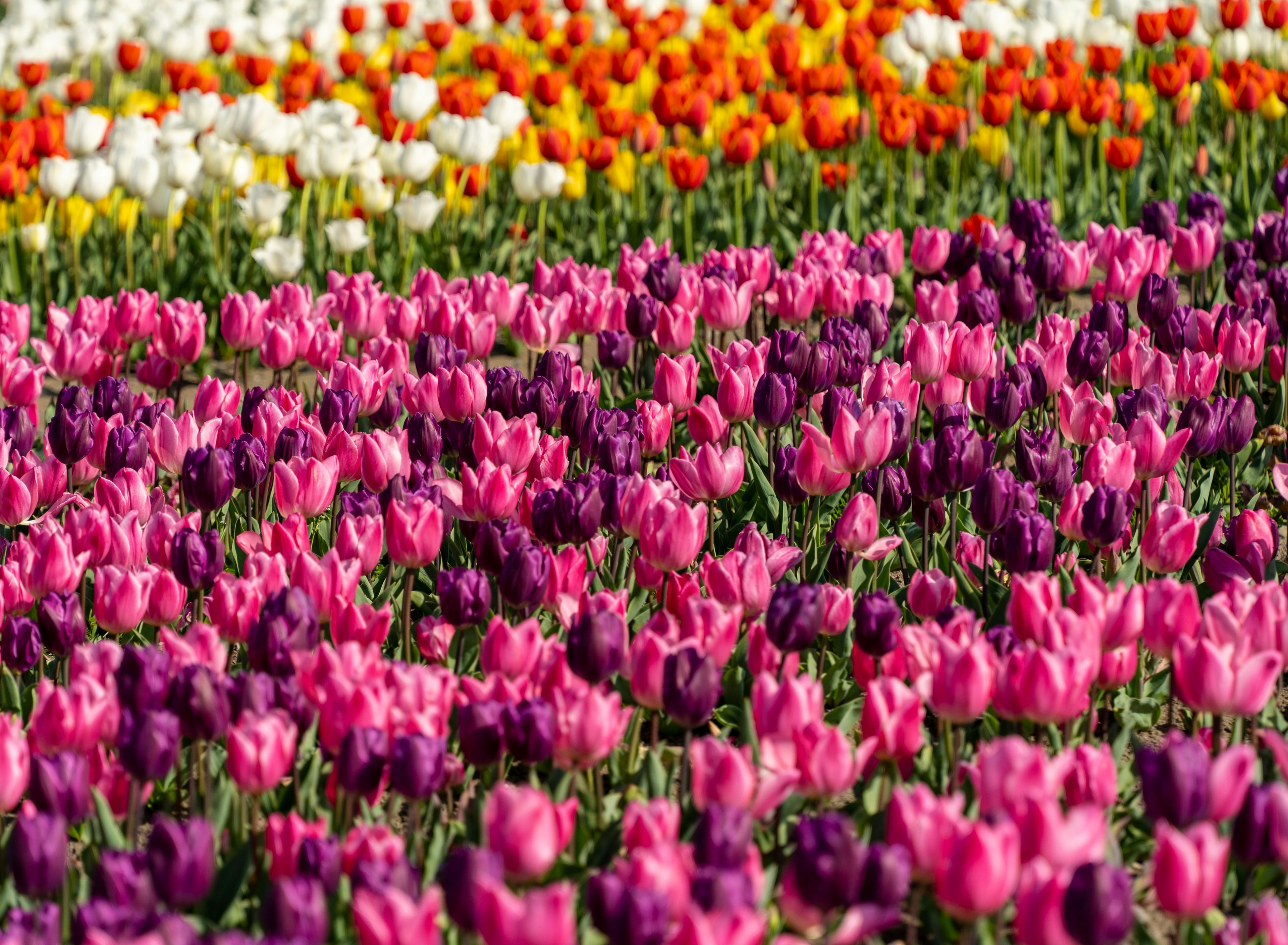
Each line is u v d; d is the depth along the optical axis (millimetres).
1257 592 3553
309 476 4223
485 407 5078
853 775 2857
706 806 2709
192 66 10219
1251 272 6402
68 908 2916
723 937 2166
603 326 6199
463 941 2719
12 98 9664
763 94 9352
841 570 4109
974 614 3885
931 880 2584
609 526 4113
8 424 4758
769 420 4664
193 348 5809
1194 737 3701
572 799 3039
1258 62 10742
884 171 10484
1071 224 9344
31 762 2801
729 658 3602
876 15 10516
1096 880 2256
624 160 9492
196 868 2498
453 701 3629
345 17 11219
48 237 8477
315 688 3080
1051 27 10688
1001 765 2639
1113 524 3887
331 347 5863
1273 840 2572
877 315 5746
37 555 3820
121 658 3393
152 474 4773
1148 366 5285
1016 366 5082
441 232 9297
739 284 6684
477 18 12031
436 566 4672
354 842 2801
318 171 8383
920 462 4102
